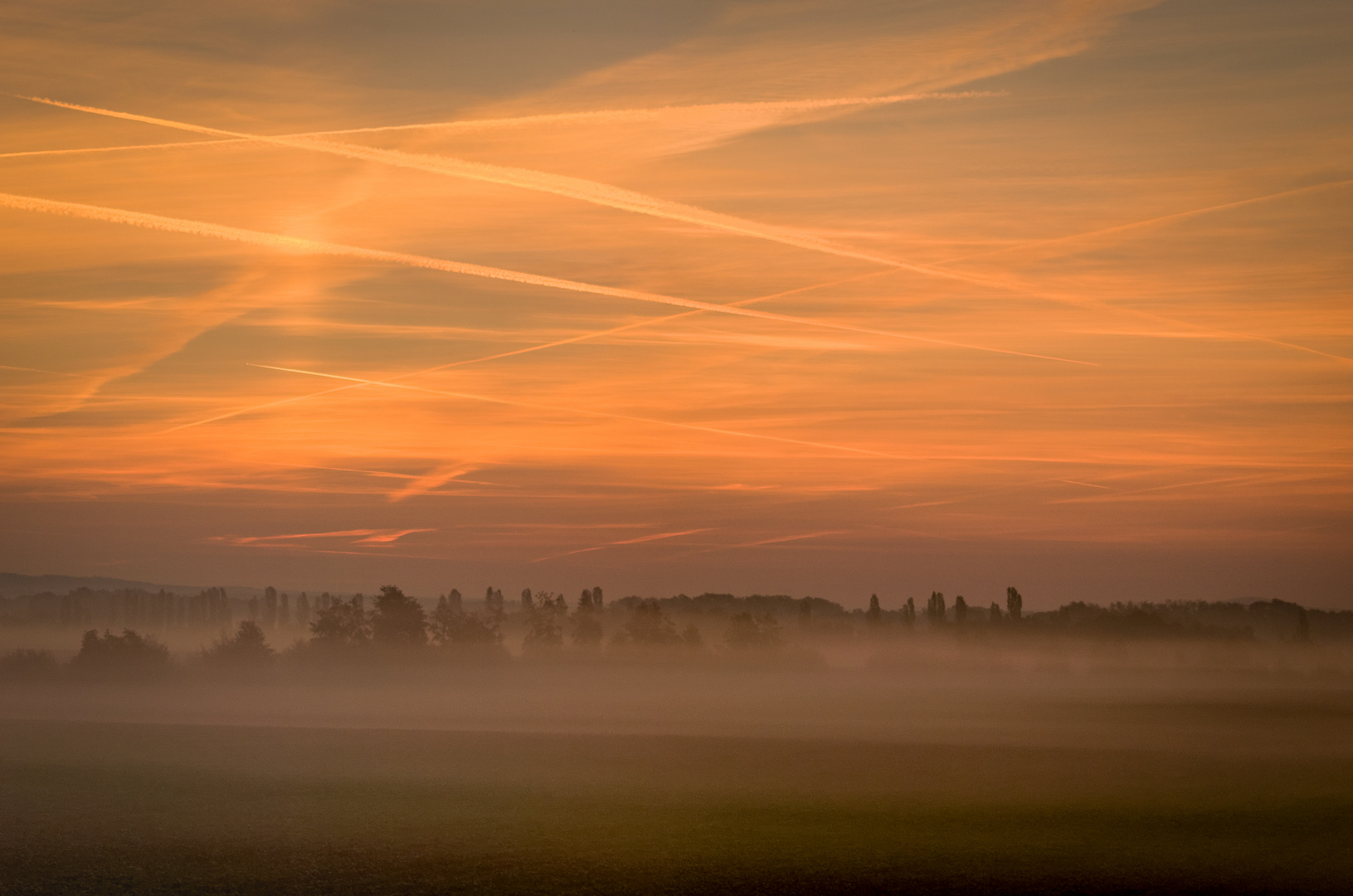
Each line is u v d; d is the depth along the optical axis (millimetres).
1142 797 98500
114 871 68938
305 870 69062
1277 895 62094
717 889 64125
